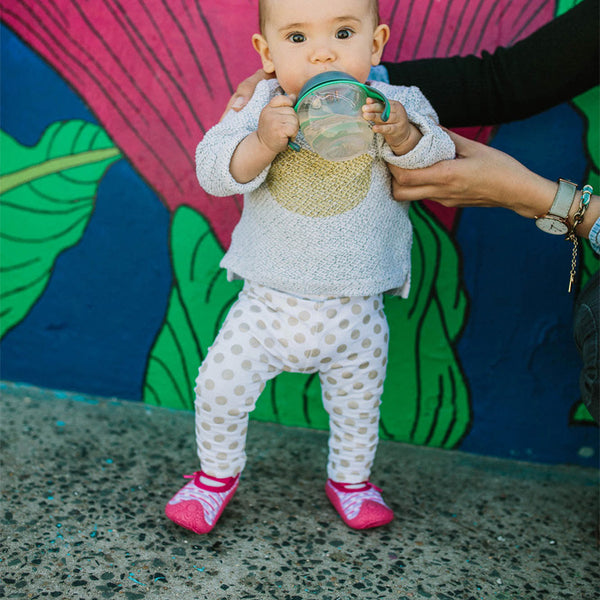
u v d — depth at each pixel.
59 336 2.23
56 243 2.16
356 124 1.32
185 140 2.01
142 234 2.10
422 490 1.91
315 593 1.48
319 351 1.59
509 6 1.80
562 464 2.06
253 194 1.57
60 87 2.04
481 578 1.57
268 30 1.46
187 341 2.16
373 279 1.56
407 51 1.87
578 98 1.82
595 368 1.45
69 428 2.06
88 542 1.58
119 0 1.95
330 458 1.77
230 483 1.69
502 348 2.01
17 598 1.40
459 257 1.96
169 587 1.46
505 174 1.54
